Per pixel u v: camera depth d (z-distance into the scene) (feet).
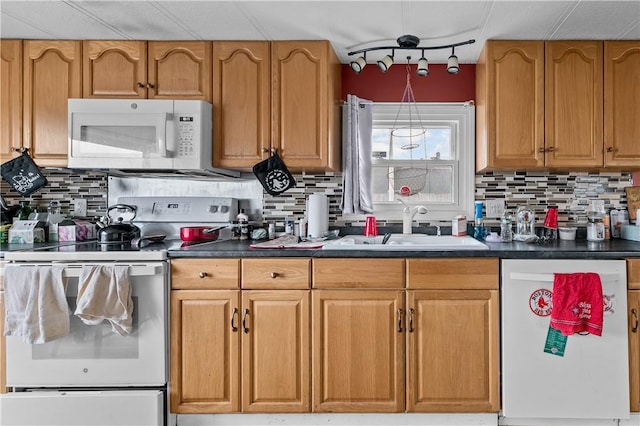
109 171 7.63
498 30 6.69
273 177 7.04
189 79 7.07
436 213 8.28
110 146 6.73
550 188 8.06
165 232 8.12
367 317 6.09
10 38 7.07
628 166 6.89
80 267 5.79
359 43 7.25
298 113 7.05
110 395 5.92
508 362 5.96
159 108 6.72
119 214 8.21
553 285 5.85
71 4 5.95
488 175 8.19
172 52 7.10
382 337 6.08
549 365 5.94
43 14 6.23
